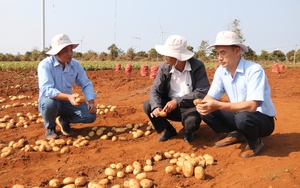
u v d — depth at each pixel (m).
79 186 3.26
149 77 15.21
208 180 3.26
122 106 7.26
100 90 11.16
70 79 5.03
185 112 4.27
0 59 42.88
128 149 4.31
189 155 4.05
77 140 4.70
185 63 4.23
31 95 9.98
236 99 3.79
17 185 3.14
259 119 3.55
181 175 3.42
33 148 4.40
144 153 4.16
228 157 3.82
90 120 5.14
